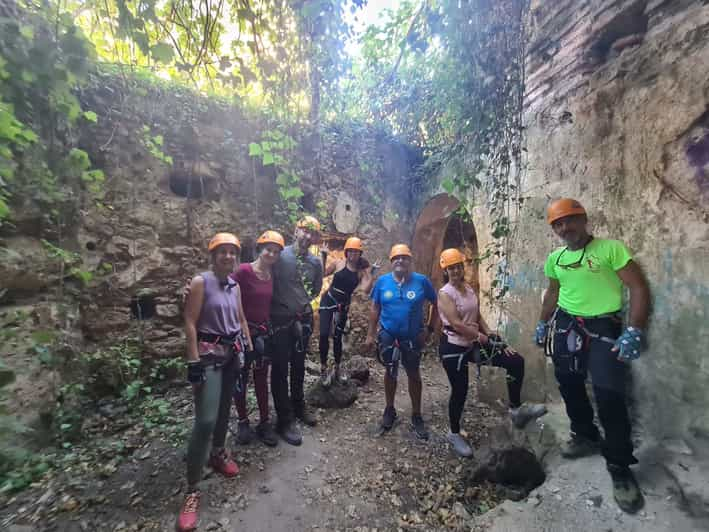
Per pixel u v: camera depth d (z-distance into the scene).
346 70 3.10
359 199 5.72
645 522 1.82
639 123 2.26
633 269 2.03
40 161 2.23
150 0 1.80
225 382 2.33
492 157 3.03
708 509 1.72
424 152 5.42
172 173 4.38
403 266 3.08
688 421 1.97
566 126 2.89
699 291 1.93
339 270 4.17
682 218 2.02
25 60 1.54
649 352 2.18
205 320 2.20
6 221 2.34
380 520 2.17
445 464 2.74
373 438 3.08
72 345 3.14
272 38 2.49
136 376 3.73
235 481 2.46
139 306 3.95
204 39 2.14
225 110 4.46
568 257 2.29
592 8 2.67
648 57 2.23
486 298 4.02
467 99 3.10
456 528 2.09
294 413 3.29
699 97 1.91
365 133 5.66
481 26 2.92
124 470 2.55
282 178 3.39
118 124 3.44
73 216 3.23
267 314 2.86
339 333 4.16
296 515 2.19
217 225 4.55
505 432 2.83
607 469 2.06
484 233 4.13
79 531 2.03
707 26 1.89
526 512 2.04
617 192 2.43
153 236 4.08
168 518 2.14
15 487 2.18
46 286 2.94
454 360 2.87
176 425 3.07
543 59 3.10
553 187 3.03
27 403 2.54
